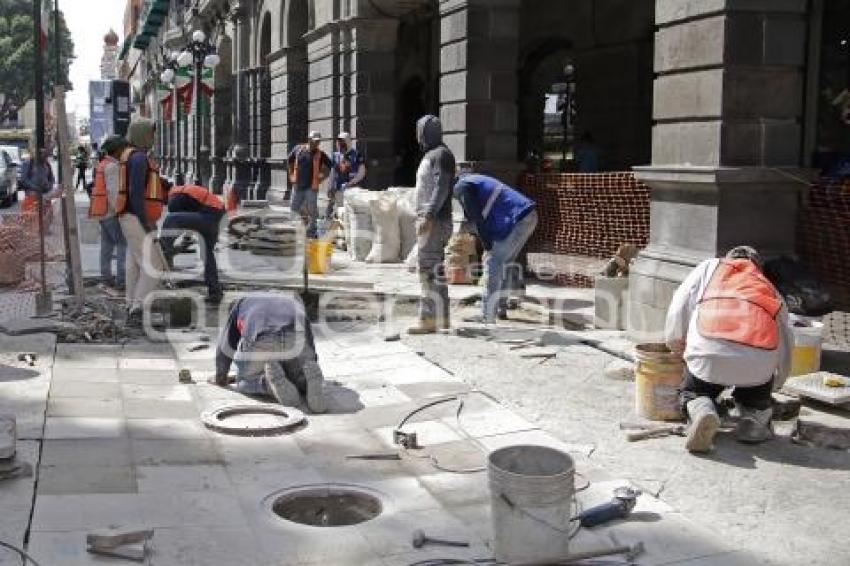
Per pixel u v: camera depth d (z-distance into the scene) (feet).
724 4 25.98
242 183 100.68
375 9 64.64
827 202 28.91
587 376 25.52
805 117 36.94
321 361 27.30
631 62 59.47
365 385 24.67
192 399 23.17
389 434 20.61
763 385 19.70
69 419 21.11
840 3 37.81
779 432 20.65
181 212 35.88
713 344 19.38
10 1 244.01
